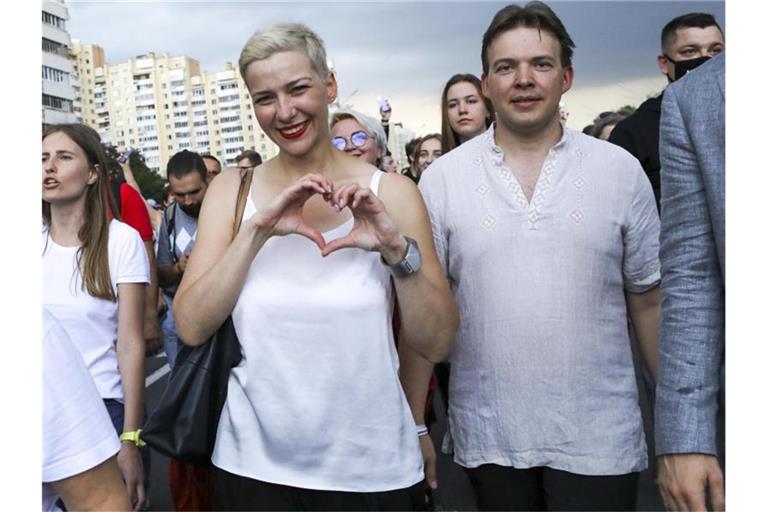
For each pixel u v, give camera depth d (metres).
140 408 2.50
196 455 1.80
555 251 2.08
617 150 2.15
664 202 1.59
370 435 1.75
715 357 1.56
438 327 1.83
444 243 2.22
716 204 1.48
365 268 1.76
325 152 1.85
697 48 3.34
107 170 2.59
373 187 1.84
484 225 2.12
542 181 2.10
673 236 1.58
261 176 1.88
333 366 1.73
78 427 1.21
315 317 1.73
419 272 1.74
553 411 2.08
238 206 1.86
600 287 2.10
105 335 2.50
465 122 3.71
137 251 2.56
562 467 2.09
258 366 1.75
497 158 2.15
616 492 2.10
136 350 2.53
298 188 1.65
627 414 2.13
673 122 1.54
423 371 2.19
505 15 2.11
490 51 2.12
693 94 1.52
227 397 1.82
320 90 1.78
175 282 4.02
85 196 2.52
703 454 1.52
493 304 2.11
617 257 2.13
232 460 1.79
